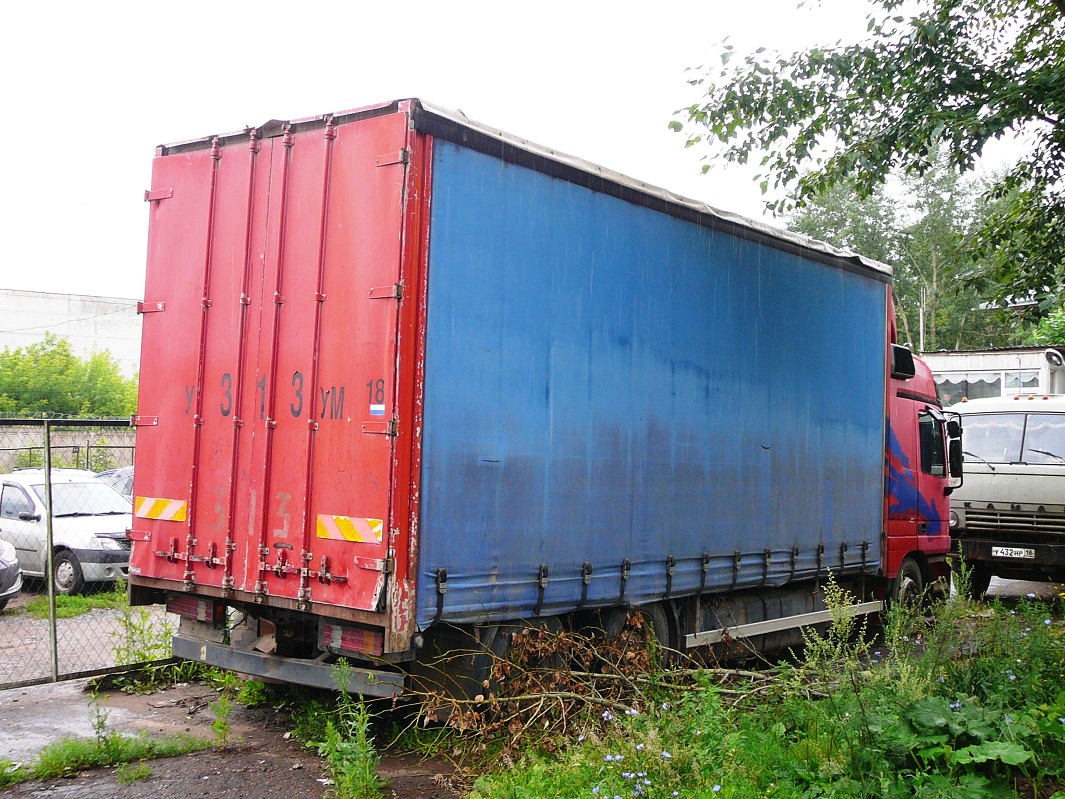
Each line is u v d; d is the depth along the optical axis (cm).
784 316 897
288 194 613
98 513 1350
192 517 643
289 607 583
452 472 569
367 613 543
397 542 539
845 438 991
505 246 608
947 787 463
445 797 535
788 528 888
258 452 611
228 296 640
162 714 691
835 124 1009
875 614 1068
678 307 761
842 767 499
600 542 675
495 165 604
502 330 604
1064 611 988
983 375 2400
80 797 521
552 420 639
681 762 498
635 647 683
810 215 4459
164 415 670
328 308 582
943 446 1227
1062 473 1380
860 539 1006
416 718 616
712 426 794
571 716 594
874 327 1061
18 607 1191
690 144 1013
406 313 547
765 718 590
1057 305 1092
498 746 579
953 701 591
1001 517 1408
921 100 961
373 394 552
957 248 1163
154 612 1148
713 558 788
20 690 752
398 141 554
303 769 574
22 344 4488
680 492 754
